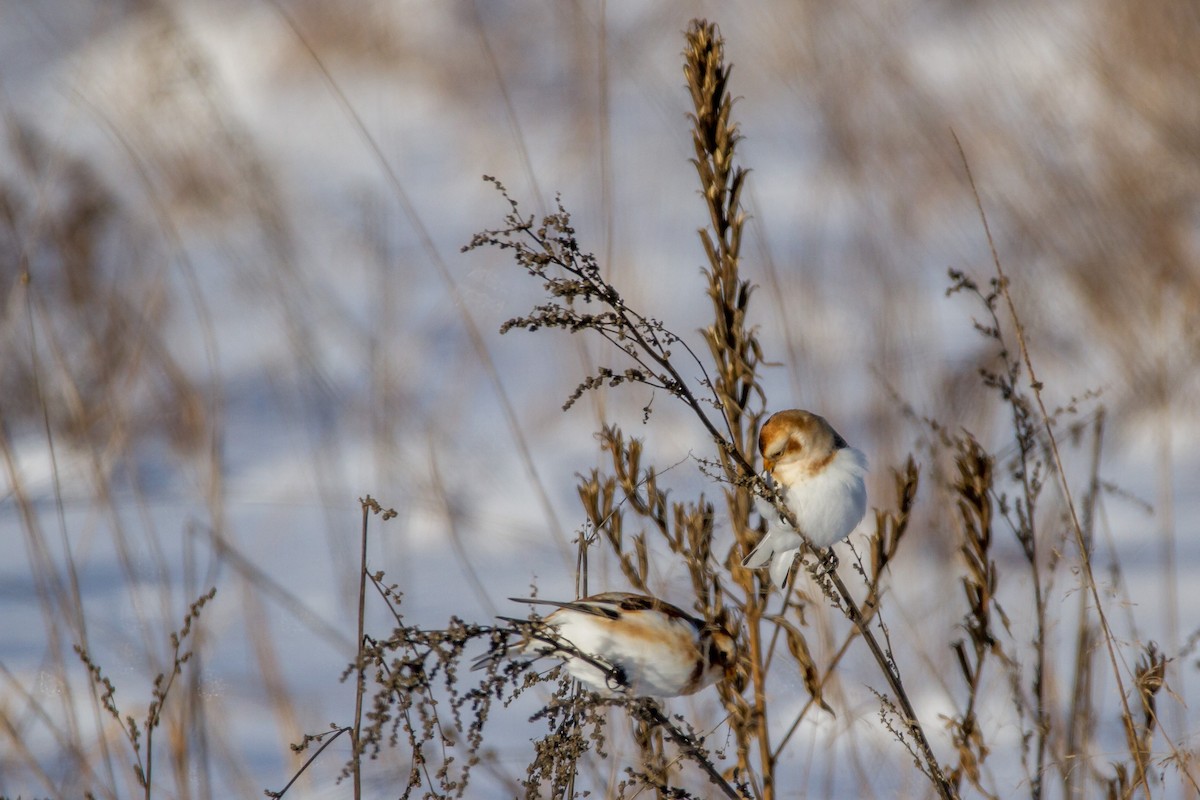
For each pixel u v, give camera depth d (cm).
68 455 1071
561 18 2195
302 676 814
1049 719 615
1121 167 1437
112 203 1362
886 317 1256
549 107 2058
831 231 1555
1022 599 788
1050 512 757
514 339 1412
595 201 1689
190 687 653
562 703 470
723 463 549
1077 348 1284
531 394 1302
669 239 1561
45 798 636
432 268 1588
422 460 1154
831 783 645
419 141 2073
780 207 1680
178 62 1670
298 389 1278
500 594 953
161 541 1027
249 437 1215
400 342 1376
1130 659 755
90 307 1191
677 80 2034
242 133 1639
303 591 952
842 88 1838
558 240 486
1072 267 1317
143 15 2216
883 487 943
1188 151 1459
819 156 1795
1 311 1183
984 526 584
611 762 548
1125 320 1245
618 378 498
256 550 1025
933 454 732
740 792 532
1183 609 880
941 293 1389
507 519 1080
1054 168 1506
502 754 684
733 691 551
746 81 2002
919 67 1895
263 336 1363
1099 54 1703
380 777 654
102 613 874
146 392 1163
